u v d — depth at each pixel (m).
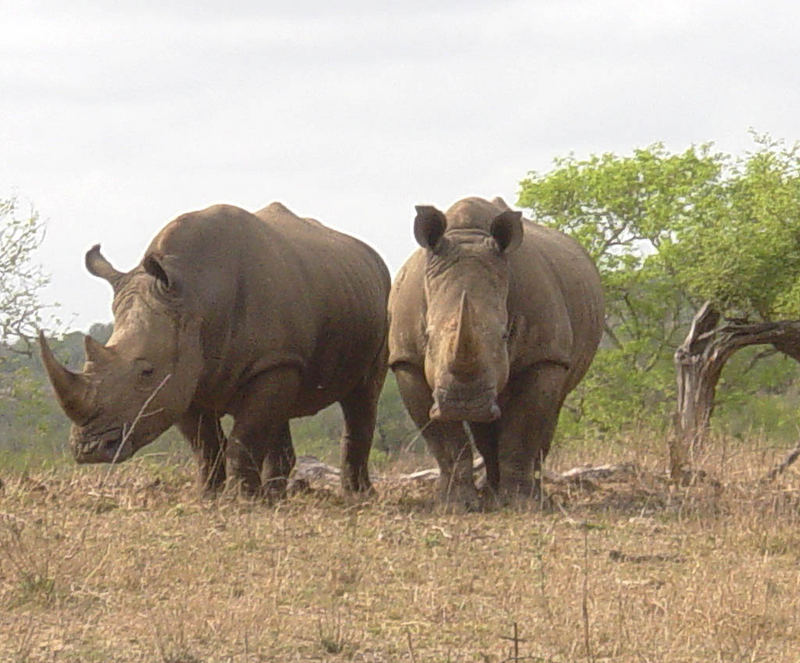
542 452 20.58
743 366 41.19
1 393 31.75
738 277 33.62
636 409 39.62
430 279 18.83
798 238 34.06
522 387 19.89
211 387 19.94
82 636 12.20
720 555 16.38
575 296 21.41
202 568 14.75
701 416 34.88
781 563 16.03
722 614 13.05
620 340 43.12
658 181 40.06
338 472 24.86
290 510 18.89
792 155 35.50
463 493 19.77
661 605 13.53
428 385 19.72
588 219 40.94
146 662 11.54
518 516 18.88
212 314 19.58
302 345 20.66
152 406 18.91
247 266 20.16
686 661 11.91
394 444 45.94
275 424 20.42
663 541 17.23
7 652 11.59
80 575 14.25
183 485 22.02
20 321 32.41
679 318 40.56
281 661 11.73
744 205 35.91
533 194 40.94
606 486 22.73
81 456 18.56
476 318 18.30
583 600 13.07
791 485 23.17
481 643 12.41
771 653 12.20
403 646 12.27
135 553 15.40
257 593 13.93
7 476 21.39
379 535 17.00
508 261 19.42
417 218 18.89
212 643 12.08
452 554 16.05
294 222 22.62
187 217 20.05
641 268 39.84
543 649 12.24
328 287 21.44
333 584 14.30
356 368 22.38
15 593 13.44
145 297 19.23
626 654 12.02
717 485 21.77
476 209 19.59
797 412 41.12
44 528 16.55
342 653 11.98
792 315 34.88
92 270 19.94
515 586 14.39
